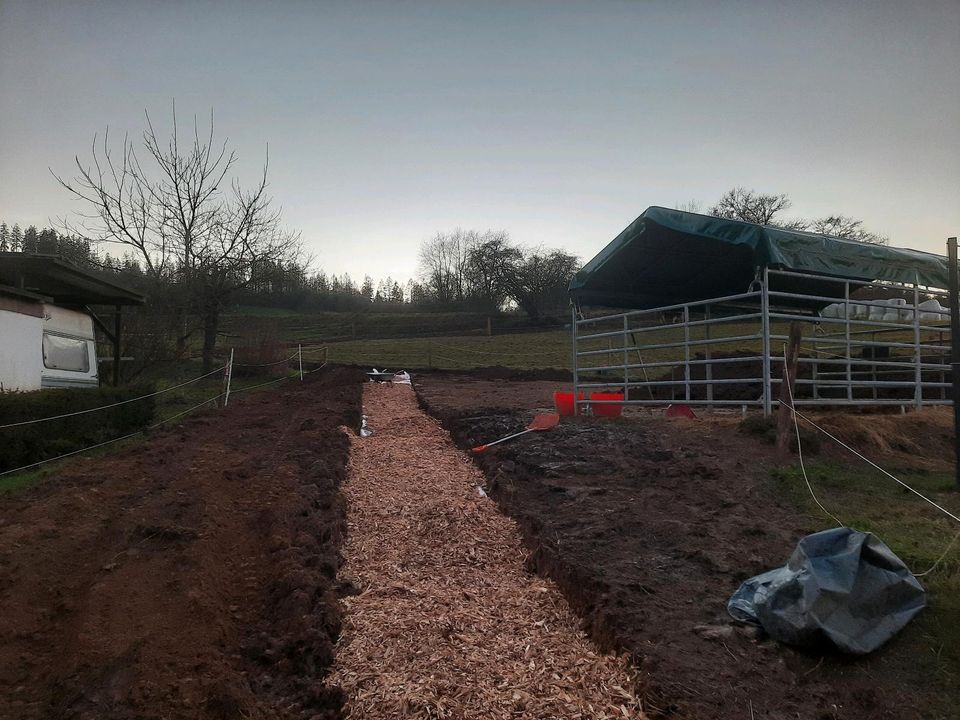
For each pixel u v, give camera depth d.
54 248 22.47
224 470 8.05
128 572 4.97
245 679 3.97
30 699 3.62
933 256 10.74
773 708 3.52
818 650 3.87
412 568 5.88
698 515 5.96
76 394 10.17
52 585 4.83
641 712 3.62
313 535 6.12
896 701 3.52
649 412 11.37
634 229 10.07
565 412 11.44
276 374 22.78
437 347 33.38
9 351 10.63
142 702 3.57
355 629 4.70
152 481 7.43
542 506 6.79
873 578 4.03
